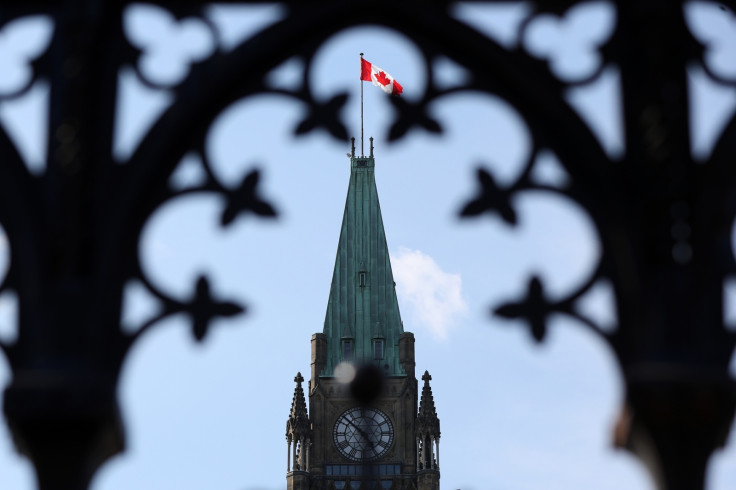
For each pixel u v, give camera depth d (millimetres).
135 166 9188
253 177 9172
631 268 8953
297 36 9477
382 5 9453
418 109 9367
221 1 9531
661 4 9234
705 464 8625
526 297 8938
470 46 9398
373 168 135250
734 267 8977
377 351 125562
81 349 8844
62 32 9359
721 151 9156
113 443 8852
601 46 9391
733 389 8633
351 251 131500
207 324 8930
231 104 9414
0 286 9008
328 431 121688
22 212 9078
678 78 9188
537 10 9461
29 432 8609
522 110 9367
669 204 8977
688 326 8836
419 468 120688
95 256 9016
